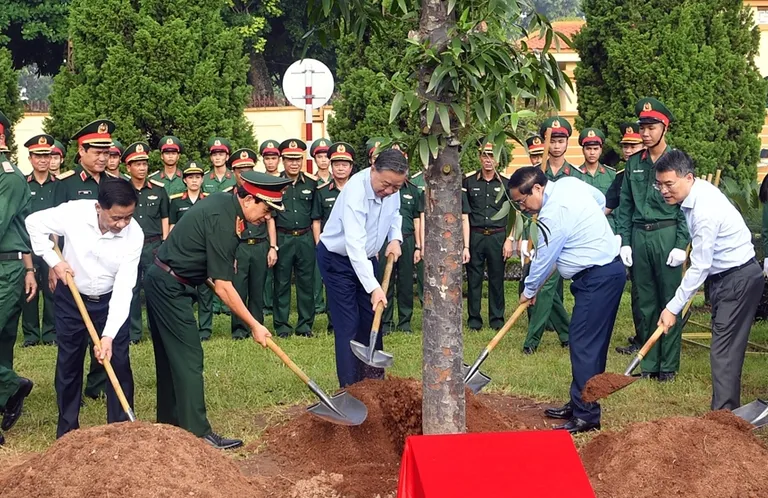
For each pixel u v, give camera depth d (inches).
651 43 472.1
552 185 231.0
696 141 462.0
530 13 154.3
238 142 488.4
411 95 147.0
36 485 157.2
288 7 1000.9
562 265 233.0
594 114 496.1
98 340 207.0
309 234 382.6
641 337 308.8
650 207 292.7
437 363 169.3
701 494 168.7
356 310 242.7
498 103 149.8
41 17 872.3
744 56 482.9
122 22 466.3
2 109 502.6
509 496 124.4
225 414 246.8
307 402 260.1
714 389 226.1
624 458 180.1
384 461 199.8
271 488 181.3
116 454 161.3
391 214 237.9
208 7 489.1
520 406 261.0
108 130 285.0
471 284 390.6
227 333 395.5
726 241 220.5
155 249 374.3
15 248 236.8
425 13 157.2
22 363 326.3
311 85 472.4
